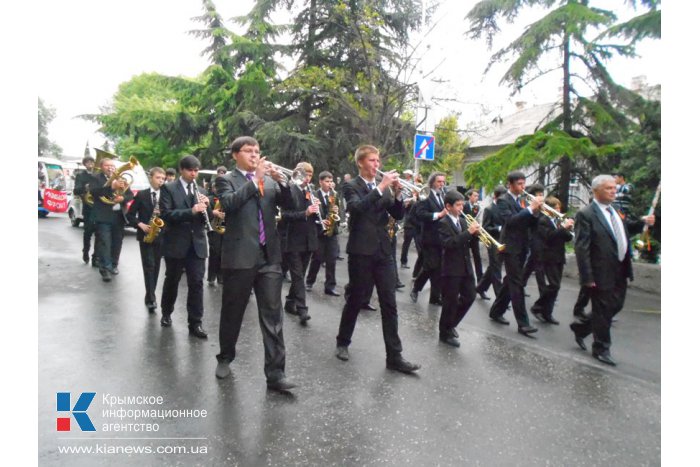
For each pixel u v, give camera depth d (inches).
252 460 121.5
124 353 191.0
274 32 853.8
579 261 204.7
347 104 692.7
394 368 184.5
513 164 455.5
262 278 162.4
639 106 441.1
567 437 139.6
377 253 182.2
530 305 311.1
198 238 214.7
